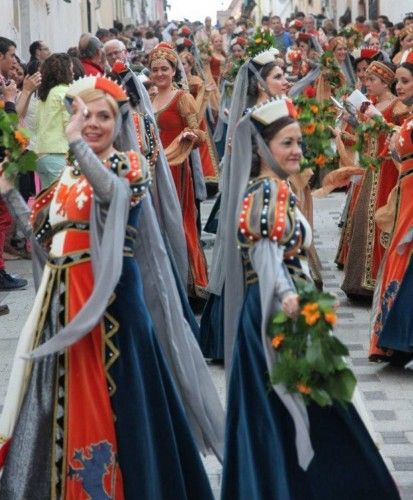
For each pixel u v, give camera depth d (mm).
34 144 10805
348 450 4797
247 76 8648
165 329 5586
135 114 7883
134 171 5086
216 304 7949
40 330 5062
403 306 7684
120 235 4887
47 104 10469
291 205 4949
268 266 4785
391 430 6754
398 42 13906
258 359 4891
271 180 4965
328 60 12977
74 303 5012
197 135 9664
